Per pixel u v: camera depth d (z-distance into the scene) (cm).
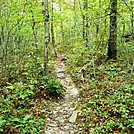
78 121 790
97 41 1556
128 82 1030
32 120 743
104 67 1291
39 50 1950
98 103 870
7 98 912
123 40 1316
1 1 1173
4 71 1275
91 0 1410
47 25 1134
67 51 2281
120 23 1459
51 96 1005
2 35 1323
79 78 1255
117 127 713
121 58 1417
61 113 862
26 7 1238
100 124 737
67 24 2819
